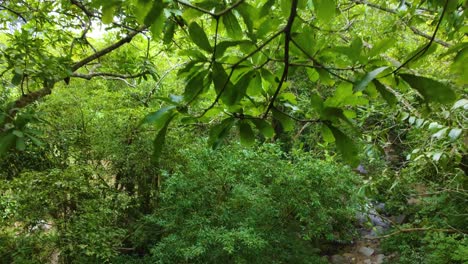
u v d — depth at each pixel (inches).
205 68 28.7
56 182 156.8
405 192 207.2
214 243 163.9
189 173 190.4
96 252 153.1
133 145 204.1
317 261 199.6
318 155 215.6
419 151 86.3
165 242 177.9
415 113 80.9
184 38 83.5
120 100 222.2
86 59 76.5
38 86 74.7
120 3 28.9
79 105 210.1
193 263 173.5
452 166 86.3
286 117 30.1
